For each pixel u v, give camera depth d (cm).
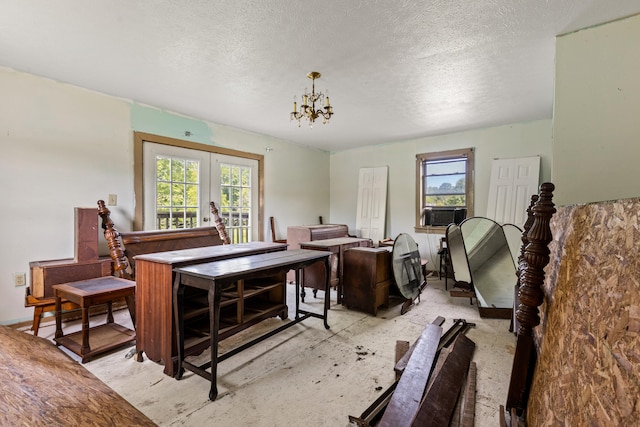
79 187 316
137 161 360
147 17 200
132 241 309
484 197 478
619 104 205
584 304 92
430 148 532
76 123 313
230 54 249
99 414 62
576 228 119
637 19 198
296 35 221
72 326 289
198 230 372
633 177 202
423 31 216
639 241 70
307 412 167
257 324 295
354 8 191
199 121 424
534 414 113
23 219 284
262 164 516
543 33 219
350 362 221
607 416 61
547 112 399
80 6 188
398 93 332
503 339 253
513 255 399
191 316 222
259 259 243
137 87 317
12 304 279
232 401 178
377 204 590
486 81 302
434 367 191
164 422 160
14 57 255
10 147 276
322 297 391
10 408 59
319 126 468
